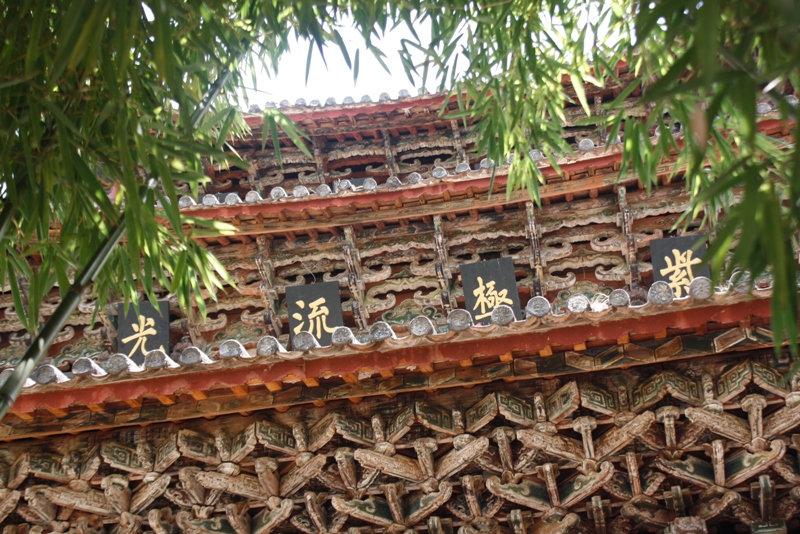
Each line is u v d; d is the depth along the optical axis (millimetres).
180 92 6844
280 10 8531
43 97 6516
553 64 9008
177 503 10523
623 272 13359
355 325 13977
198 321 14078
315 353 9469
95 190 6695
